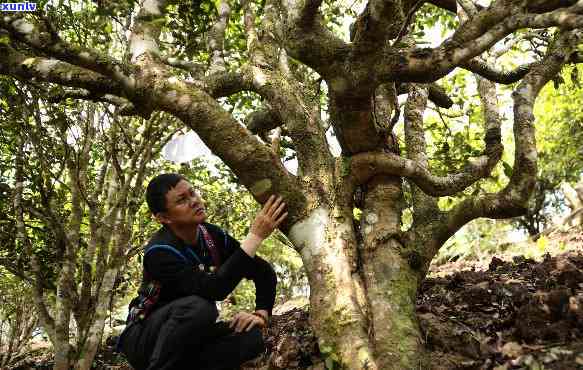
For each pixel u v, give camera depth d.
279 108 3.21
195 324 2.19
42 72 3.00
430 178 3.17
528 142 3.07
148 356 2.28
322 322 2.66
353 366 2.50
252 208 6.23
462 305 3.45
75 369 3.89
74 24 4.30
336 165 3.10
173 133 4.84
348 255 2.83
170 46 4.89
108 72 2.87
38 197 4.47
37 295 4.18
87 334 4.02
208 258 2.45
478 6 4.14
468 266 6.87
